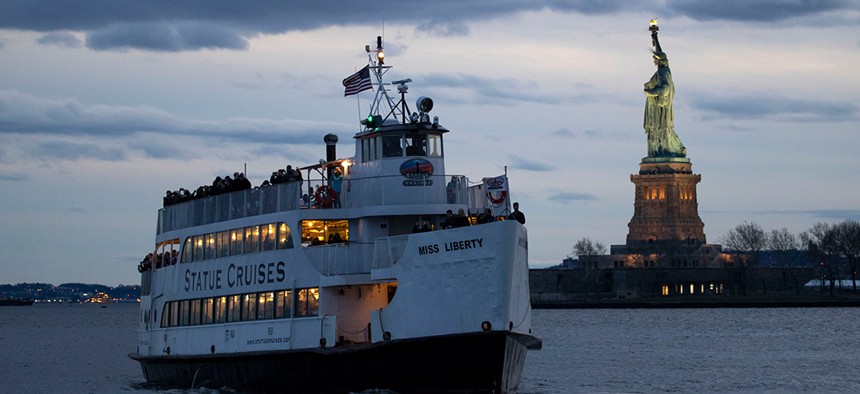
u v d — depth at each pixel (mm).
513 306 54594
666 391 84875
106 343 166125
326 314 59250
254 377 62594
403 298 56469
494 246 53750
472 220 60156
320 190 61281
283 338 61031
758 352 129625
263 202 63375
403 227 60656
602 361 115000
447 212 58594
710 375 97812
